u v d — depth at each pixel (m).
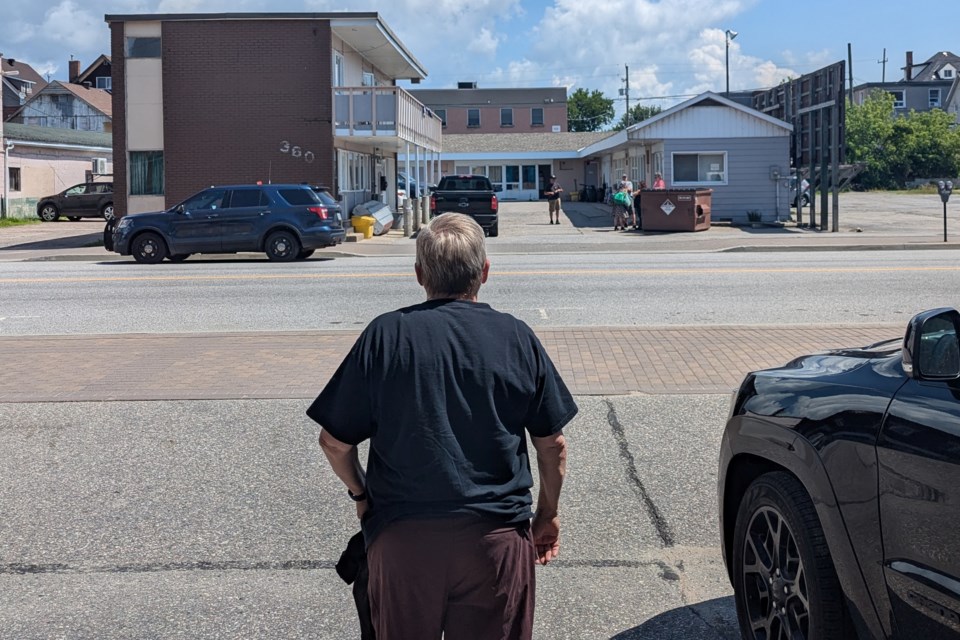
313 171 28.77
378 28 29.19
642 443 6.94
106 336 11.34
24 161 43.56
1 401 8.16
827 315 12.40
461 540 2.86
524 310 13.23
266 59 28.52
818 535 3.47
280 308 13.97
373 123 28.80
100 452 6.93
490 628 2.94
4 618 4.61
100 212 42.44
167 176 28.77
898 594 3.06
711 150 32.72
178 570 5.12
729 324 11.59
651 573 4.99
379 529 2.91
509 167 58.06
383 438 2.95
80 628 4.50
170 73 28.55
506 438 2.95
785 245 23.94
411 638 2.91
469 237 3.19
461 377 2.94
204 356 9.97
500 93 75.25
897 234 27.23
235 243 22.03
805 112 30.06
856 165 31.03
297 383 8.65
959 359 3.18
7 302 15.08
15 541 5.51
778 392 3.86
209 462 6.70
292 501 6.02
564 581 4.91
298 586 4.91
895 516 3.08
